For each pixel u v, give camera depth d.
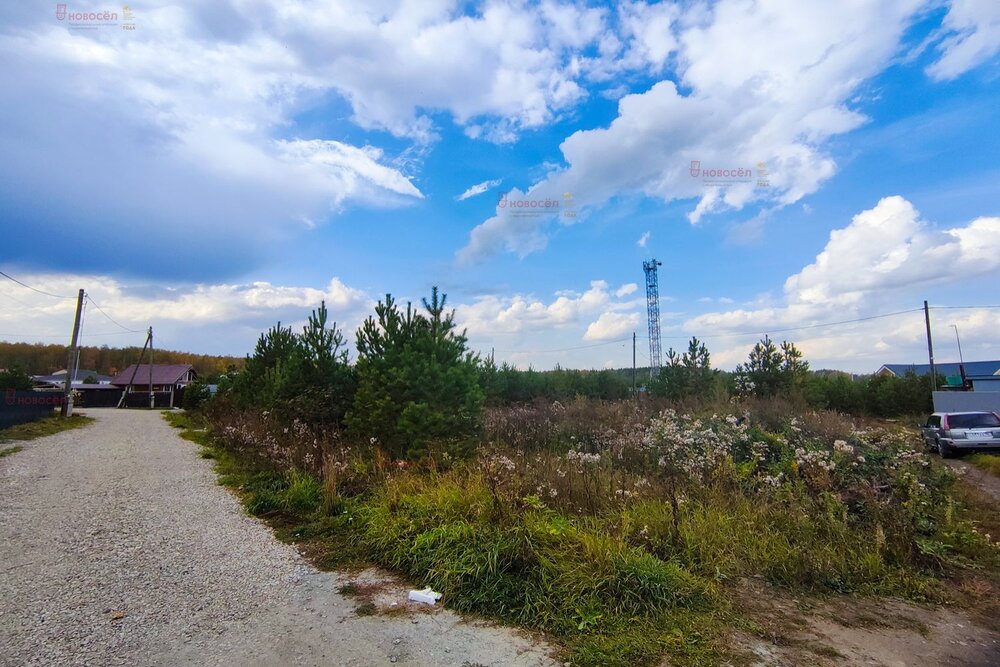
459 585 4.31
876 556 4.99
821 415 14.71
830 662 3.38
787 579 4.69
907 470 6.59
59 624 3.69
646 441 8.75
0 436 16.83
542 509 5.65
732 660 3.36
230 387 24.28
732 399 16.86
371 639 3.58
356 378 11.87
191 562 5.04
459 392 9.60
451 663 3.28
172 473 10.18
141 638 3.52
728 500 6.21
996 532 6.32
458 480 6.65
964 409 23.89
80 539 5.71
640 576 4.18
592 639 3.56
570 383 25.66
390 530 5.49
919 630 3.89
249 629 3.69
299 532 6.05
